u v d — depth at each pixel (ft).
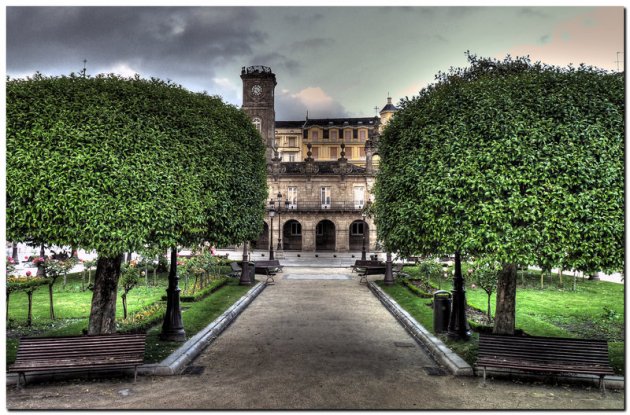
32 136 27.53
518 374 26.50
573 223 26.07
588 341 25.08
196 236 33.22
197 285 65.67
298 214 169.27
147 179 28.63
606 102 28.19
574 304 50.65
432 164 29.68
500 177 26.94
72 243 27.22
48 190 26.50
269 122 181.98
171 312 34.83
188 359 30.12
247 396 23.79
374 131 174.29
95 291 32.83
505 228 26.53
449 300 36.96
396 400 23.35
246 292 60.70
